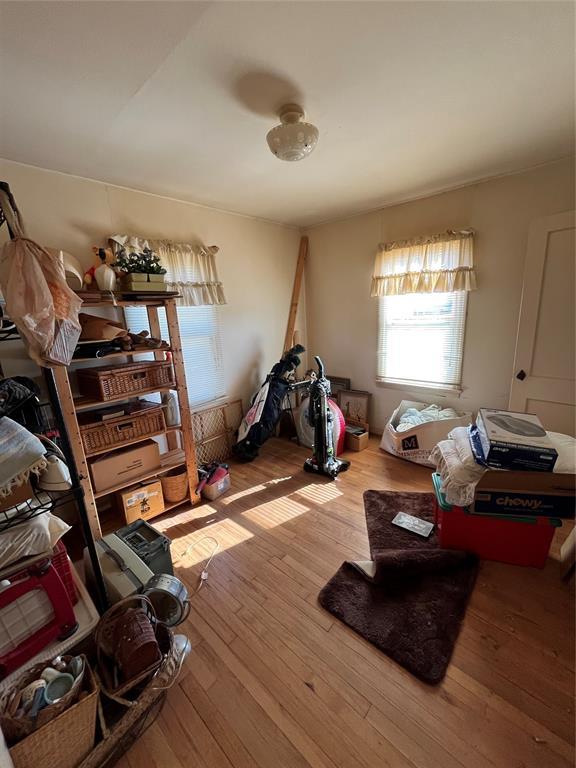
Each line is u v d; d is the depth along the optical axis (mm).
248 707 1208
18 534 1057
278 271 3660
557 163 2270
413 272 2990
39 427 1630
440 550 1824
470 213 2686
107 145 1819
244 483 2842
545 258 2273
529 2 1031
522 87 1466
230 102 1489
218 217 3043
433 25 1109
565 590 1640
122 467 2178
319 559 1927
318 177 2408
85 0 937
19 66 1194
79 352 1950
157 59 1202
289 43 1160
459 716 1153
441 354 3092
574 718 1134
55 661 1055
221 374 3256
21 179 1976
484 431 1796
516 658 1334
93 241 2289
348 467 3033
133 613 1206
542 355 2379
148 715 1170
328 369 4016
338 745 1091
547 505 1681
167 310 2234
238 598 1679
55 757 931
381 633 1450
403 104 1567
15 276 994
